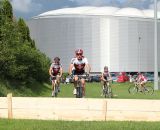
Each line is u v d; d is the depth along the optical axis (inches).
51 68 750.5
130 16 5482.3
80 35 5393.7
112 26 5408.5
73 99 460.8
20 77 1139.9
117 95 1263.5
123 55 5438.0
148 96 1222.3
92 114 457.7
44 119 458.3
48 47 5487.2
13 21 1247.5
